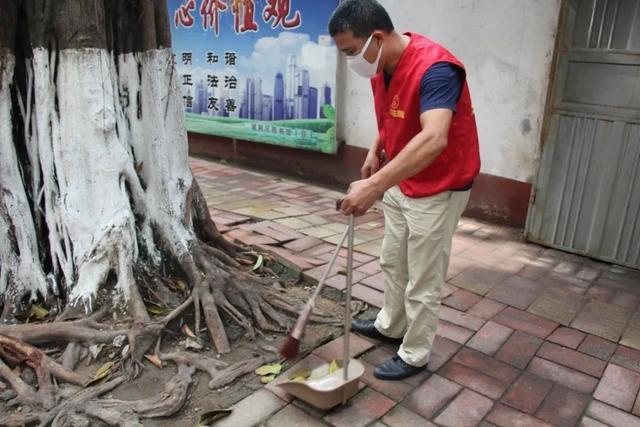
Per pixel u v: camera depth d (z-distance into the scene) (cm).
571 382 248
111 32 282
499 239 434
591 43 371
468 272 367
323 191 566
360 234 430
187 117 699
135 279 285
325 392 213
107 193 276
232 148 676
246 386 236
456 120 212
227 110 649
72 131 268
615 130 370
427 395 235
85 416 214
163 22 295
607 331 294
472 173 221
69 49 260
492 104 444
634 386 246
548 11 398
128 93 296
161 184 304
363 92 528
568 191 399
